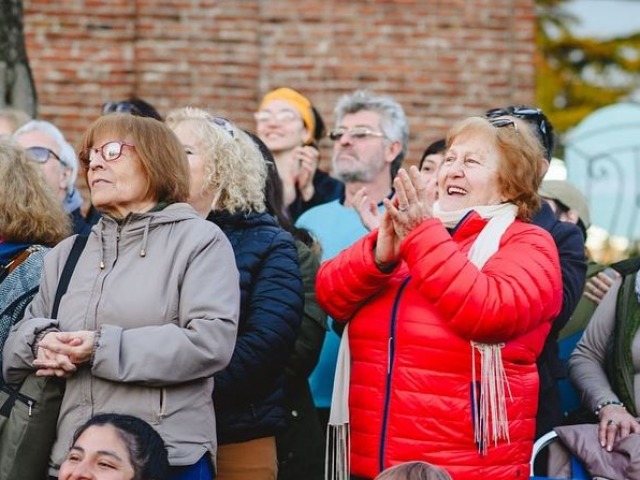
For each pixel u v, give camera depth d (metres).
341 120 12.03
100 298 8.04
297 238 10.47
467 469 8.10
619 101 22.06
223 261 8.16
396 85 19.38
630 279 10.07
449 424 8.09
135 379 7.77
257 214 9.37
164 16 19.23
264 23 19.33
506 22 19.50
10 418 8.03
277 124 13.43
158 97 19.17
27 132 11.56
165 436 7.85
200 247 8.11
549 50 22.09
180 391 7.93
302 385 9.99
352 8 19.38
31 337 7.99
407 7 19.41
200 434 7.99
